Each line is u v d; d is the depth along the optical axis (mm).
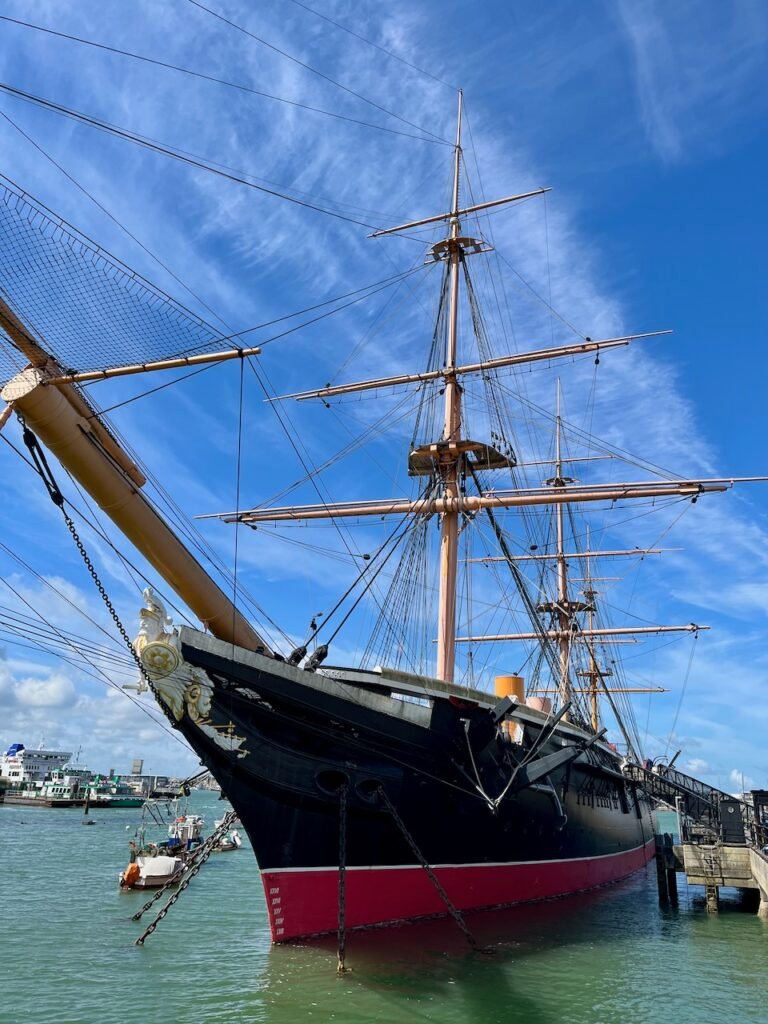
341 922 15766
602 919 24531
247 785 16828
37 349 12953
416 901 18953
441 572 30188
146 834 71562
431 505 30938
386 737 18422
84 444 13992
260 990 14359
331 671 20000
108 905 28422
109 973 16156
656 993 15758
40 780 152875
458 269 35188
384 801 17703
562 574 53406
